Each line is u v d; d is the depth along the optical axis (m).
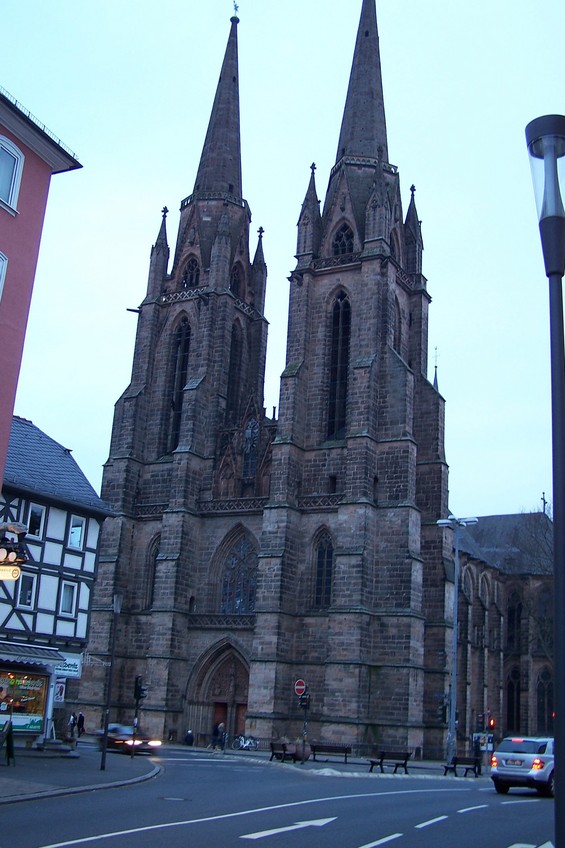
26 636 59.03
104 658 93.81
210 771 53.12
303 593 87.62
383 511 86.50
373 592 84.50
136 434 102.75
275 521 88.25
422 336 99.94
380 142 105.94
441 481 92.81
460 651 104.88
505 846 24.36
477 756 70.19
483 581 127.25
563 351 15.92
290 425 91.75
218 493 97.38
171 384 106.12
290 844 22.97
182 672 91.38
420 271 102.69
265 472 95.81
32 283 48.19
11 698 54.78
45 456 67.44
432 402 95.94
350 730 79.00
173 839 23.09
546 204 16.62
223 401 102.25
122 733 69.31
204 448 99.06
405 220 106.75
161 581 92.69
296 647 86.31
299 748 68.69
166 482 100.44
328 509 88.38
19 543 43.50
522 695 129.75
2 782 37.12
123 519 98.62
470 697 110.94
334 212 101.25
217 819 27.88
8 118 46.22
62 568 62.84
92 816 27.92
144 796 35.38
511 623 134.25
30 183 48.34
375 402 89.88
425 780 55.75
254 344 111.88
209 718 90.31
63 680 62.41
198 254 111.19
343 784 46.16
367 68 109.75
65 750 56.25
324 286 97.94
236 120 121.25
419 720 81.62
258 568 87.19
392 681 81.56
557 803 13.69
